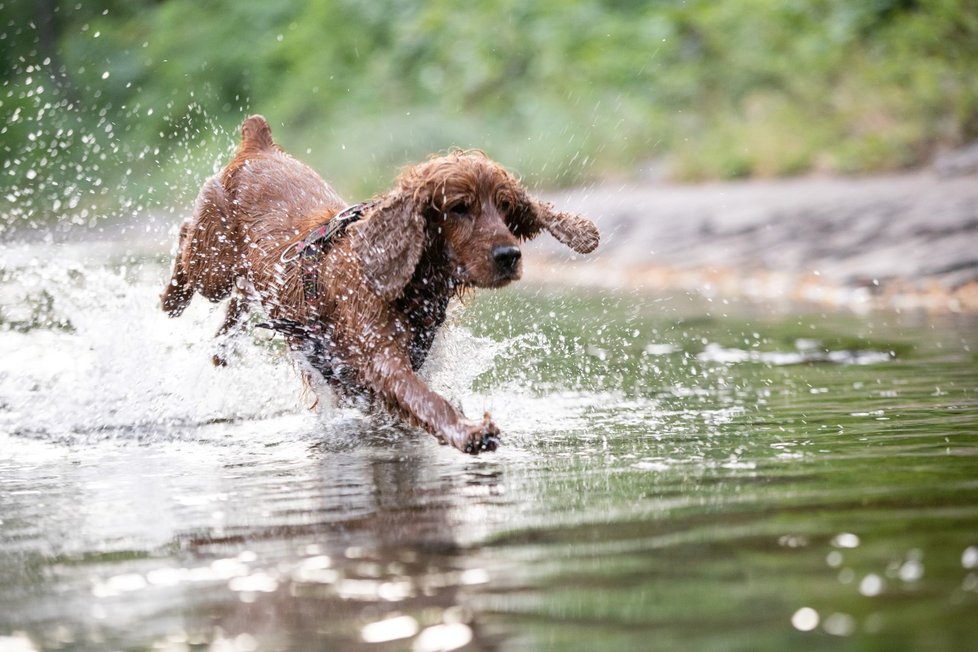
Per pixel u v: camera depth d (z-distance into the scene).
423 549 5.58
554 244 26.77
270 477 7.64
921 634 4.11
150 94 44.06
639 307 18.14
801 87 29.78
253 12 45.31
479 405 10.16
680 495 6.52
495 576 5.08
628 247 24.75
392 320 8.98
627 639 4.25
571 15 37.00
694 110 32.03
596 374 11.78
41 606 5.00
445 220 8.91
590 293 20.38
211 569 5.42
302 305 9.62
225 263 10.70
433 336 9.66
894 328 14.58
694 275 21.66
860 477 6.74
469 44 38.28
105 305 12.55
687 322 16.20
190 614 4.78
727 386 10.90
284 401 10.48
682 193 27.86
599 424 9.23
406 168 9.31
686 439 8.41
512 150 33.28
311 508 6.63
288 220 10.30
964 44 27.64
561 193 31.38
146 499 7.03
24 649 4.48
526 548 5.52
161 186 36.47
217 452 8.66
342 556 5.52
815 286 19.14
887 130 26.53
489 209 8.91
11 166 39.44
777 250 21.36
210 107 42.56
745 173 28.73
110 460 8.44
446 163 8.89
